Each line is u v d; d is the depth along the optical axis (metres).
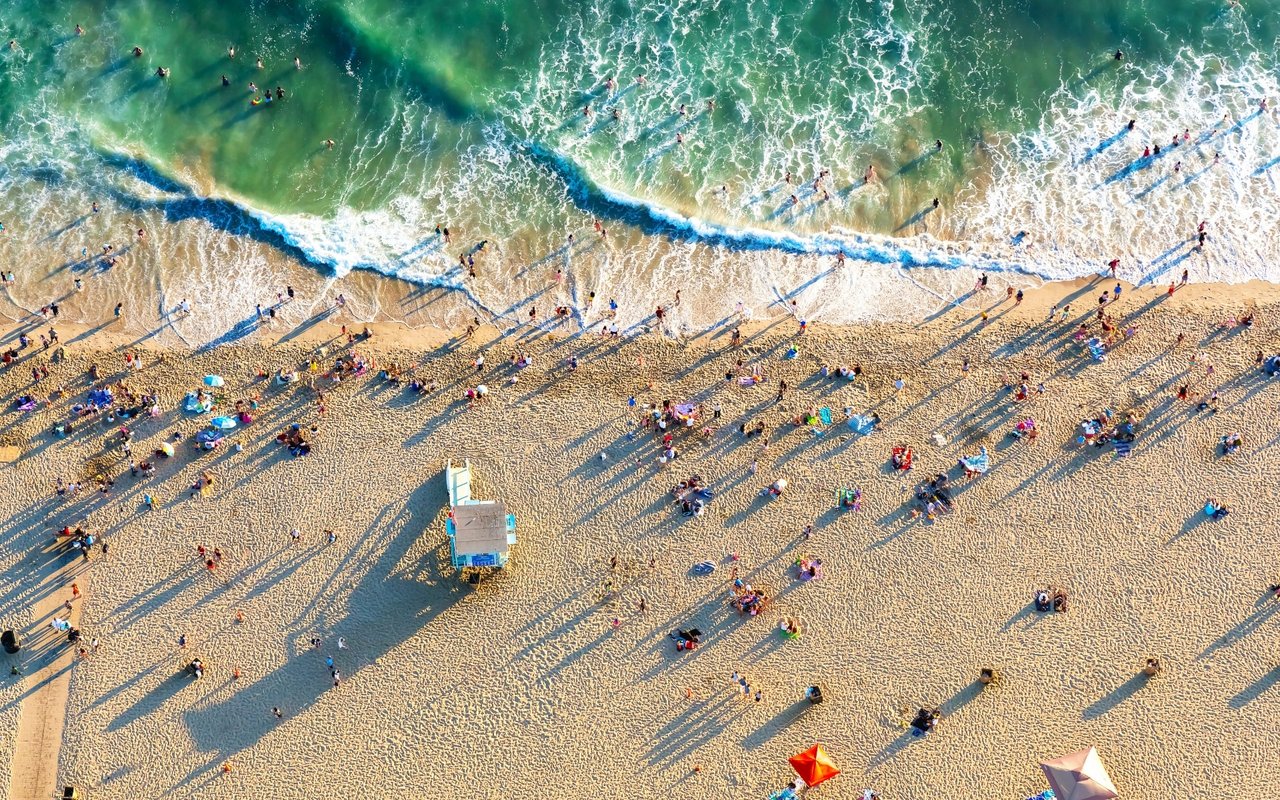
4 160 58.84
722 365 54.16
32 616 49.34
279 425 52.84
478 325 55.44
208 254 57.03
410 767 47.09
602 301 55.97
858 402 53.09
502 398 53.50
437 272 56.78
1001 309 55.25
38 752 47.25
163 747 47.38
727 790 46.62
